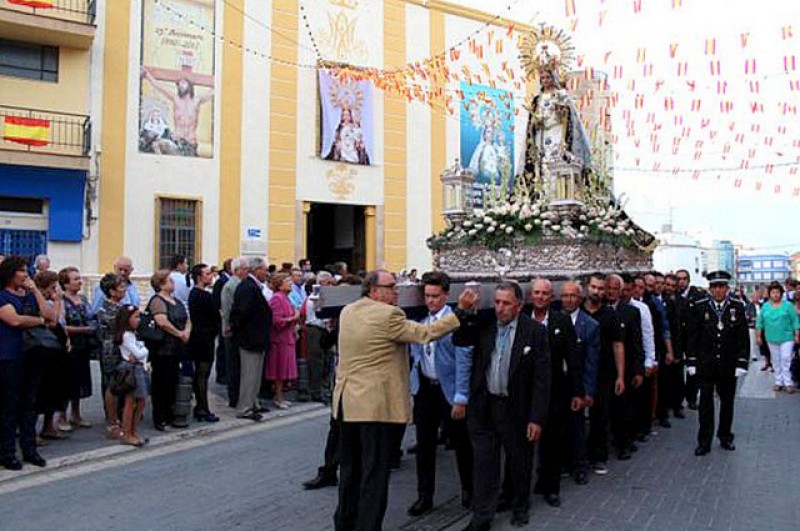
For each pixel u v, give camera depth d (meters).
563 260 8.67
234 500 6.07
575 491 6.41
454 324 5.25
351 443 5.20
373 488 4.96
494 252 9.20
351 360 5.15
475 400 5.53
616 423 7.62
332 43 20.89
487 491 5.37
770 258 54.97
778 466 7.26
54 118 17.02
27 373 7.06
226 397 10.98
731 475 6.91
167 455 7.63
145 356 7.94
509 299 5.48
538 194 9.95
